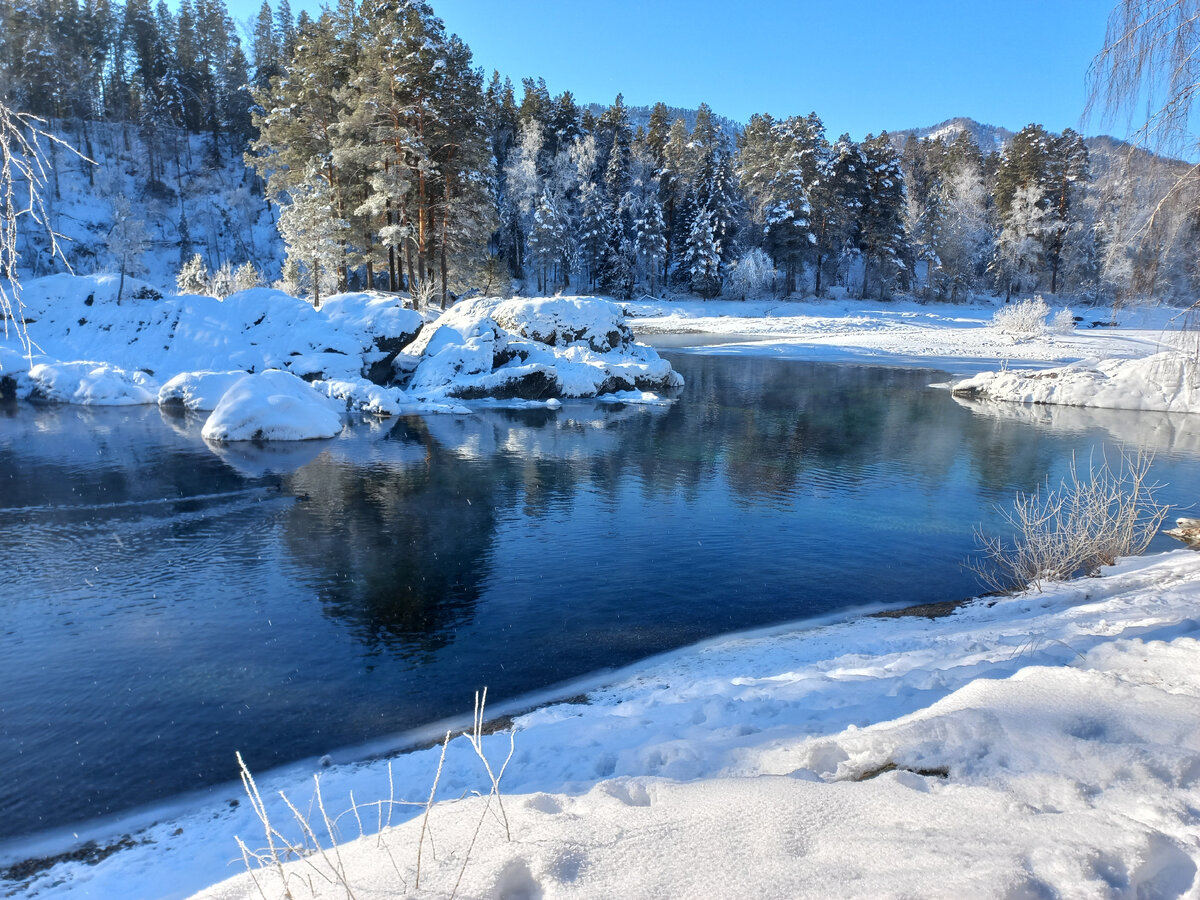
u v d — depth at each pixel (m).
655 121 86.81
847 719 3.90
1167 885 2.04
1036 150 66.62
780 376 32.66
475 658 7.02
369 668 6.80
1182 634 4.73
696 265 69.69
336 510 11.97
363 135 36.19
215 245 68.88
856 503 12.69
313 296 37.91
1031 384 26.58
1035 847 2.17
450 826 2.64
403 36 34.53
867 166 68.31
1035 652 4.51
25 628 7.60
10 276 3.75
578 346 28.73
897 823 2.38
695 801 2.64
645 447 17.39
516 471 14.81
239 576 9.11
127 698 6.21
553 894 2.09
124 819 4.62
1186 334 7.44
